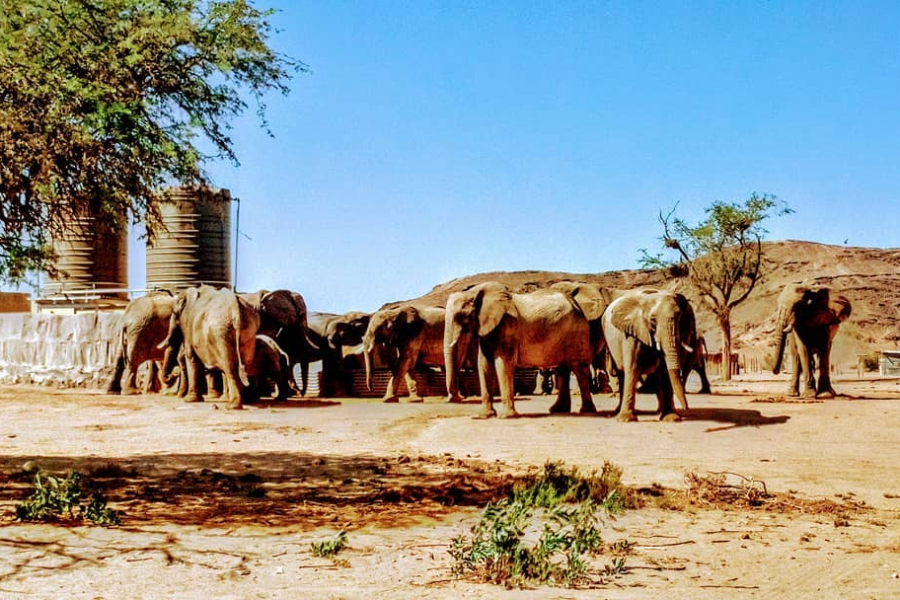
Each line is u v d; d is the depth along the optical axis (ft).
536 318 69.56
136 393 103.19
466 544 27.40
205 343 86.12
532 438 58.59
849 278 380.37
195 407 84.48
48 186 38.50
